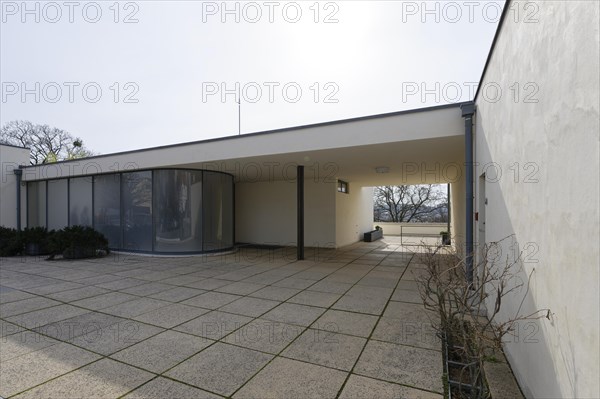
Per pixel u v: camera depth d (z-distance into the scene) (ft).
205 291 19.16
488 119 13.66
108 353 10.85
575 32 5.21
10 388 8.67
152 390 8.58
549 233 6.53
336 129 22.44
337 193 41.86
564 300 5.74
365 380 9.11
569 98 5.48
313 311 15.33
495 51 12.05
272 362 10.19
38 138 81.87
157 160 31.19
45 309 15.69
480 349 7.80
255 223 45.83
